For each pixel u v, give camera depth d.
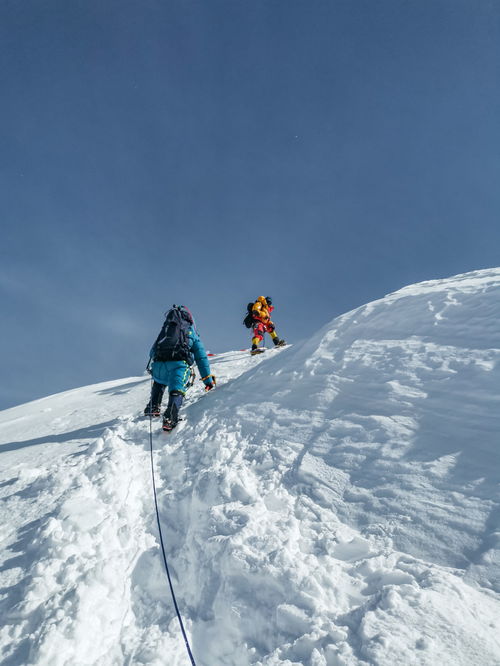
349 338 3.37
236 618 1.40
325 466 2.11
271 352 7.46
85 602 1.51
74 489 2.50
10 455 4.00
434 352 2.59
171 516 2.20
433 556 1.42
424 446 1.94
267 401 3.18
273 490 2.07
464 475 1.68
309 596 1.34
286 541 1.64
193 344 4.45
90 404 6.89
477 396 2.06
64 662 1.32
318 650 1.15
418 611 1.16
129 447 3.30
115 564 1.80
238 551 1.62
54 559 1.82
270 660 1.20
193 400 4.47
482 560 1.33
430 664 1.00
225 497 2.11
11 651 1.38
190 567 1.75
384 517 1.66
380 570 1.39
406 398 2.31
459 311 2.86
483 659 1.00
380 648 1.07
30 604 1.56
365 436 2.19
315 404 2.74
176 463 2.87
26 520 2.28
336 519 1.75
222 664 1.30
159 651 1.35
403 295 3.64
